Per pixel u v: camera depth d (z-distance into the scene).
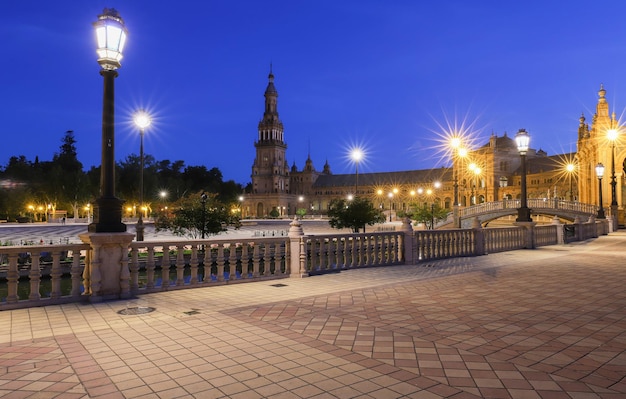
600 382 4.69
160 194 102.00
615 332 6.65
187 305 8.85
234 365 5.29
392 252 16.38
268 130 175.38
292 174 195.12
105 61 9.50
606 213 49.59
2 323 7.44
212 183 144.50
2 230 49.34
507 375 4.90
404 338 6.36
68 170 121.06
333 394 4.43
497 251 20.22
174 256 25.25
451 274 13.16
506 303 8.82
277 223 85.69
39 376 4.98
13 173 97.94
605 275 12.68
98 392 4.52
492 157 122.56
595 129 57.34
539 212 53.50
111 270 9.53
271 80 178.38
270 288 10.88
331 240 14.01
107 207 9.53
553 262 16.08
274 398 4.36
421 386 4.61
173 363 5.38
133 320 7.61
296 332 6.73
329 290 10.52
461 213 59.06
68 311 8.34
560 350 5.79
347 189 180.88
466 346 5.97
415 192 159.12
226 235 45.84
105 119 9.59
